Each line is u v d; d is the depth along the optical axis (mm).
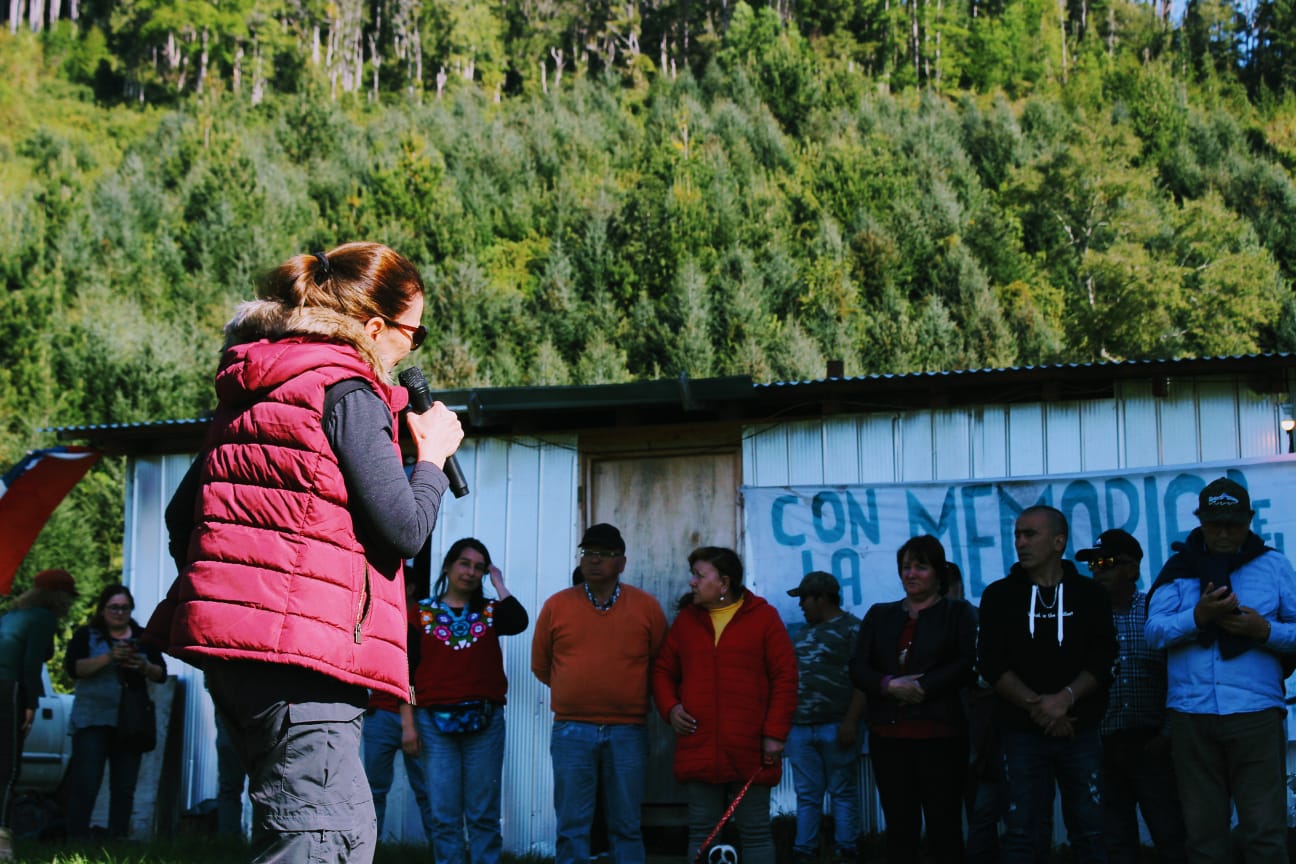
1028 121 58781
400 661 2799
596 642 7473
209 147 59406
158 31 66312
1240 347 49312
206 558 2674
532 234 54344
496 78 66562
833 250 52000
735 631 7121
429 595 9531
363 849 2756
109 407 44281
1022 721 6316
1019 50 62656
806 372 47469
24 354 45062
